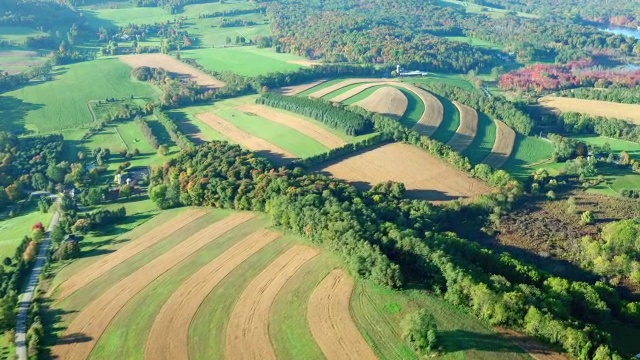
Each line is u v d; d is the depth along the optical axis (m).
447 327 106.75
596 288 122.25
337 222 137.38
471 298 112.25
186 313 119.75
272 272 131.38
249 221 158.88
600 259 140.12
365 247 126.00
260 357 104.38
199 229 157.88
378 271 119.94
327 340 106.50
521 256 149.25
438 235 140.12
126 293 130.00
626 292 132.00
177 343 110.75
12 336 116.94
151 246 151.25
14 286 136.62
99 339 114.94
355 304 115.88
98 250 152.50
